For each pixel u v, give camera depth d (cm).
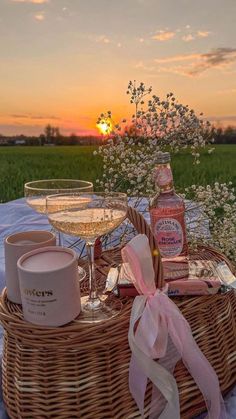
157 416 85
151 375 81
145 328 81
